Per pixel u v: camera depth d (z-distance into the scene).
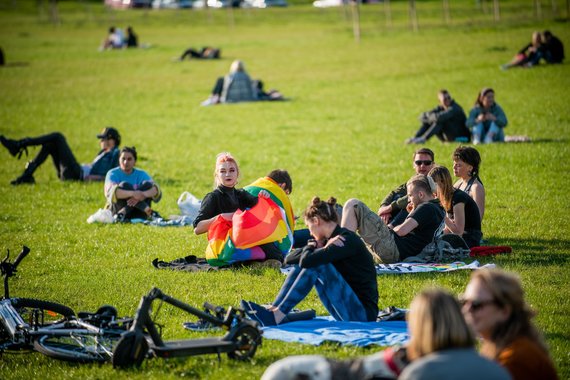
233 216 24.89
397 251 24.48
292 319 19.17
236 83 71.50
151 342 16.89
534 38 75.56
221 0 187.50
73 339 17.80
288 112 65.38
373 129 55.78
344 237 18.66
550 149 43.97
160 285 23.30
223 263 24.88
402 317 19.14
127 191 32.88
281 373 12.09
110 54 109.62
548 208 32.41
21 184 41.47
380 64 86.38
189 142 54.84
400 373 11.83
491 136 46.44
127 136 57.91
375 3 168.12
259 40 119.00
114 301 21.89
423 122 49.09
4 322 17.77
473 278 12.40
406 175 40.84
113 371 16.12
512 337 12.00
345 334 17.72
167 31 142.00
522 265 24.17
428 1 163.25
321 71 85.81
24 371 16.67
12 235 31.16
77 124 63.50
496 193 35.62
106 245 29.03
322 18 147.12
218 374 15.91
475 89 67.56
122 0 192.75
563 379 15.61
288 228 25.98
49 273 25.45
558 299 20.86
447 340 11.10
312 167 44.62
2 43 126.38
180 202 33.44
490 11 130.00
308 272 18.73
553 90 63.47
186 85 82.38
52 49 117.31
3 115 67.94
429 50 92.12
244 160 47.81
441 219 24.84
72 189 40.00
